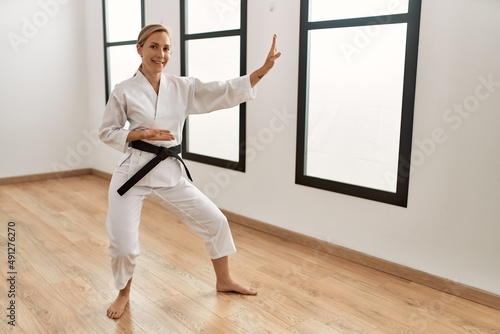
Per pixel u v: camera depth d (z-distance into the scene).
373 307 2.39
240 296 2.49
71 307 2.34
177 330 2.14
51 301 2.40
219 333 2.12
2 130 5.05
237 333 2.12
